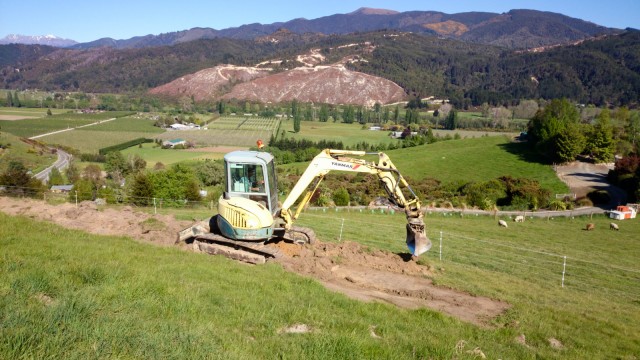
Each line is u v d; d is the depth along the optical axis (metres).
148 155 100.50
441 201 55.44
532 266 23.16
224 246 14.36
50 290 7.16
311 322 8.24
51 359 4.79
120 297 7.46
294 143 115.19
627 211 47.47
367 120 183.88
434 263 16.95
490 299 13.03
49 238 12.45
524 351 8.98
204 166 67.50
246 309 8.30
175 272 10.12
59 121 165.88
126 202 37.56
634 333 11.62
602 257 28.39
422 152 96.50
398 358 7.09
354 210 44.72
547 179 72.31
